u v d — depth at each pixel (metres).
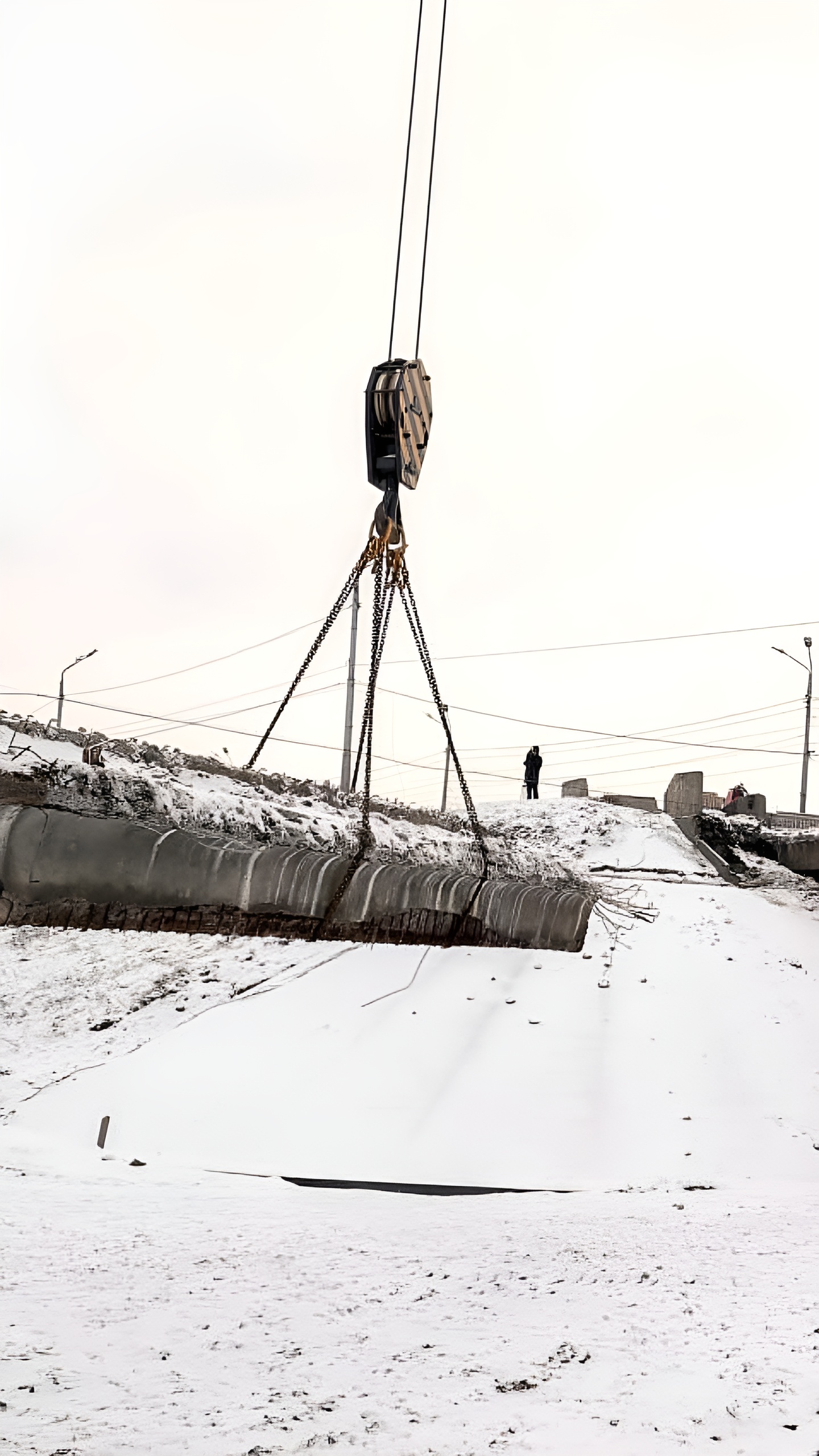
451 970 32.41
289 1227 16.34
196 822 11.12
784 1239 15.33
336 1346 10.20
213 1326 10.86
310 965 32.69
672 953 34.66
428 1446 7.39
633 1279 12.88
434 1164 21.91
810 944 37.41
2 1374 9.22
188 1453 7.23
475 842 21.72
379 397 11.56
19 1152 22.20
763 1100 25.14
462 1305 11.76
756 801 58.34
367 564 12.22
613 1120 24.00
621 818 56.56
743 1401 8.23
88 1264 13.62
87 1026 29.53
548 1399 8.54
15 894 9.73
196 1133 23.48
